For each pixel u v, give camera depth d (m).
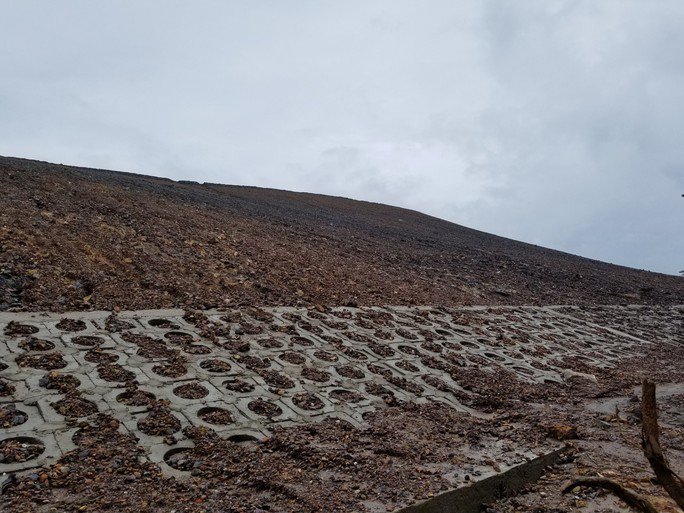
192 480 4.04
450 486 4.20
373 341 8.25
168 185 21.70
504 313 12.35
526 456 4.89
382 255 15.91
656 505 3.81
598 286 18.83
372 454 4.82
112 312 7.00
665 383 8.65
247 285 9.39
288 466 4.41
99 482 3.83
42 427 4.41
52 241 8.50
